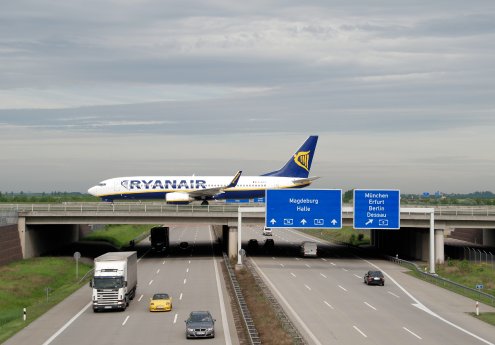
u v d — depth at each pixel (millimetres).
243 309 50781
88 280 77812
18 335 46875
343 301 62438
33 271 79875
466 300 63875
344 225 96812
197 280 75312
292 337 44219
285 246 124188
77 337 46062
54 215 93750
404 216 94750
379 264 95062
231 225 96750
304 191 82500
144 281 74625
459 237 148500
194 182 119688
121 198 119812
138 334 46969
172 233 162875
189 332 45188
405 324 51438
